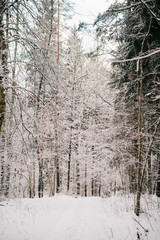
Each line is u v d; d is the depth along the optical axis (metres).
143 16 4.98
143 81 6.81
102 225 4.92
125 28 5.42
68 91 5.28
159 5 4.49
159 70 6.04
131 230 4.15
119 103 8.76
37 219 5.27
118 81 8.11
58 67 5.11
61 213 6.50
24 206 6.68
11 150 8.77
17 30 4.68
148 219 4.32
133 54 6.34
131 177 8.33
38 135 4.98
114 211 6.03
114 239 3.93
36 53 4.66
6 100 4.96
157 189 6.82
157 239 3.52
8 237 3.80
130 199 7.20
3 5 4.52
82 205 8.16
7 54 4.76
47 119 5.09
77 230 4.70
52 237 4.16
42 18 4.76
